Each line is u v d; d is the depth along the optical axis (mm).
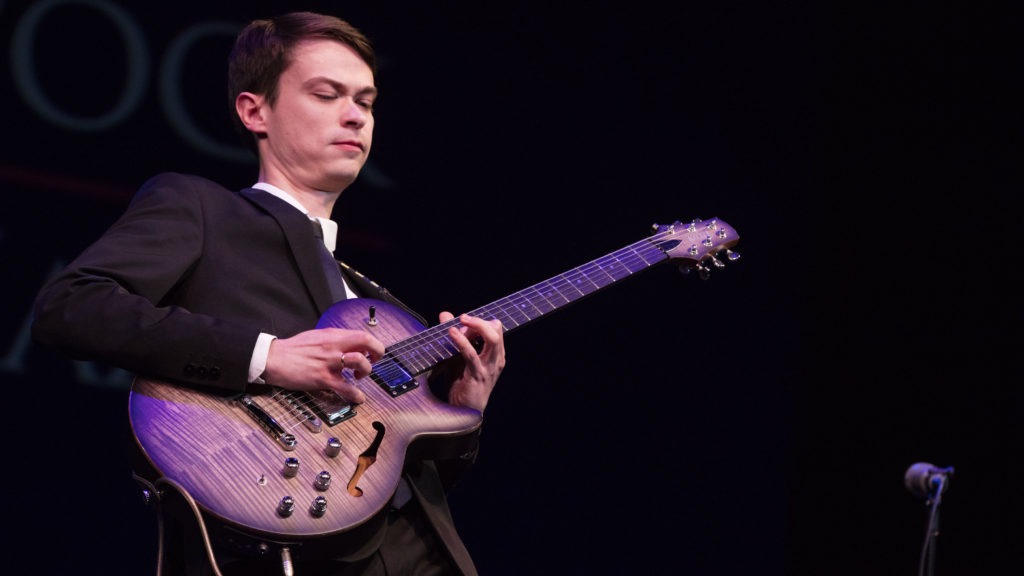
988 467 9250
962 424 9398
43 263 7438
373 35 8750
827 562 9641
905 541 9445
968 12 9547
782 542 9609
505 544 8836
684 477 9438
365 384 3637
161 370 3285
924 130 9727
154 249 3508
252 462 3207
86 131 7656
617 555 9133
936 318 9586
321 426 3402
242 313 3615
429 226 8812
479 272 8938
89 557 7367
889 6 9844
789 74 10070
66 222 7531
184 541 3293
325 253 3969
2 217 7344
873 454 9688
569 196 9328
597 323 9469
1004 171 9406
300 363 3342
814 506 9734
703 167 9773
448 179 8930
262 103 4277
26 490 7258
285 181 4191
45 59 7562
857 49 9984
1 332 7285
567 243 9258
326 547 3154
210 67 8094
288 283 3760
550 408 9195
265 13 8297
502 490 8930
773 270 9883
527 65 9328
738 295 9805
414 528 3607
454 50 9062
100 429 7543
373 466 3371
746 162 9906
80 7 7707
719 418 9617
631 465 9328
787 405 9789
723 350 9711
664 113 9727
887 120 9883
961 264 9539
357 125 4207
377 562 3432
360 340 3389
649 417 9445
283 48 4250
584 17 9594
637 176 9562
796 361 9859
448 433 3639
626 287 9617
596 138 9492
